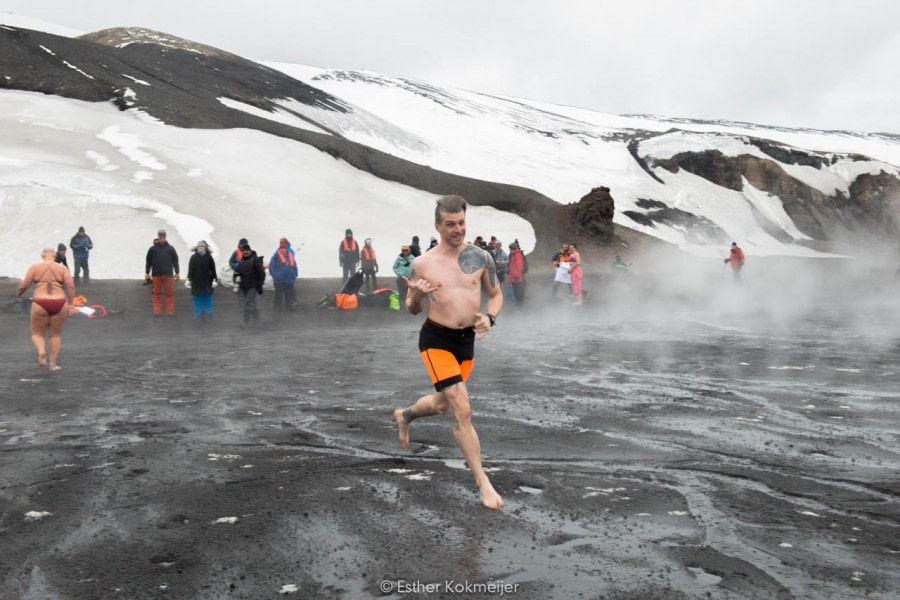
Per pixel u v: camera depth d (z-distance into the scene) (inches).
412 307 183.0
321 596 120.3
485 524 153.7
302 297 909.2
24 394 326.0
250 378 370.6
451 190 2219.5
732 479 186.2
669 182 4488.2
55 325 413.1
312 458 210.8
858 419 258.4
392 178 2190.0
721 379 353.1
